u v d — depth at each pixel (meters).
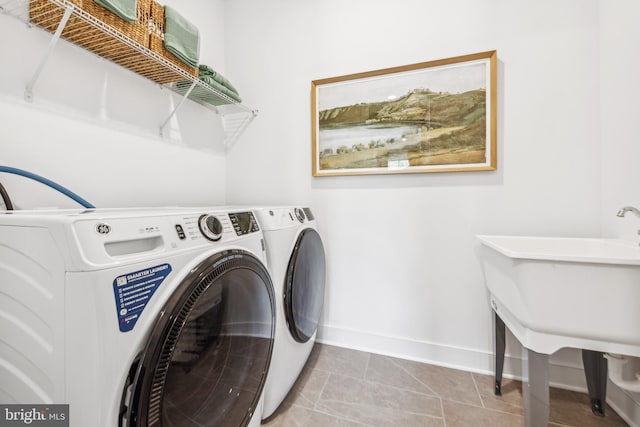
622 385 1.04
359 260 1.78
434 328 1.63
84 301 0.51
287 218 1.31
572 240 1.23
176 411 0.66
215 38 2.03
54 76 1.12
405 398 1.31
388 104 1.68
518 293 0.94
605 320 0.85
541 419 0.91
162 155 1.62
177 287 0.66
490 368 1.52
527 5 1.43
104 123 1.30
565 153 1.39
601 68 1.32
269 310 1.04
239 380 0.92
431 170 1.59
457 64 1.54
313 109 1.84
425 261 1.65
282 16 1.95
